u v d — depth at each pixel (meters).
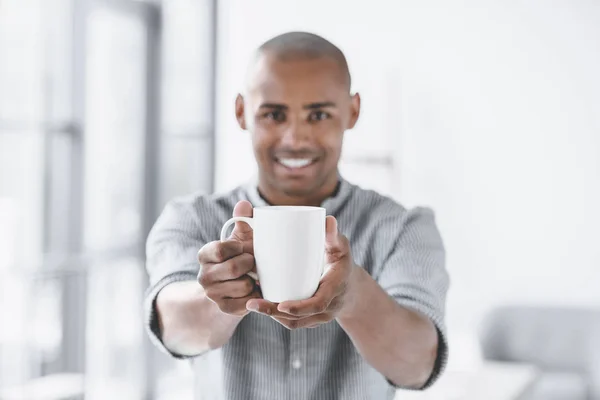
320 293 0.78
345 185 1.20
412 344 0.98
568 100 4.40
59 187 3.32
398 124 4.67
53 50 3.27
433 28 4.61
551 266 4.44
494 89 4.52
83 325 3.46
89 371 3.55
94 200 3.58
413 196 4.67
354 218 1.19
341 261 0.82
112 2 3.64
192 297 0.97
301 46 1.03
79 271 3.41
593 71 4.36
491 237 4.54
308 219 0.78
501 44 4.50
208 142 4.45
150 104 3.96
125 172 3.80
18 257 3.12
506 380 2.64
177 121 4.18
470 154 4.57
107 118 3.65
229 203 1.21
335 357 1.13
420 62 4.63
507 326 4.04
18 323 3.09
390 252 1.17
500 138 4.52
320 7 4.75
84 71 3.43
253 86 1.05
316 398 1.14
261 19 4.70
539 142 4.45
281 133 1.05
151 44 3.98
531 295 4.48
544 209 4.45
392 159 4.66
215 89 4.48
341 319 0.94
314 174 1.08
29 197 3.17
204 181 4.44
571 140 4.40
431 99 4.62
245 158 4.51
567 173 4.41
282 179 1.08
